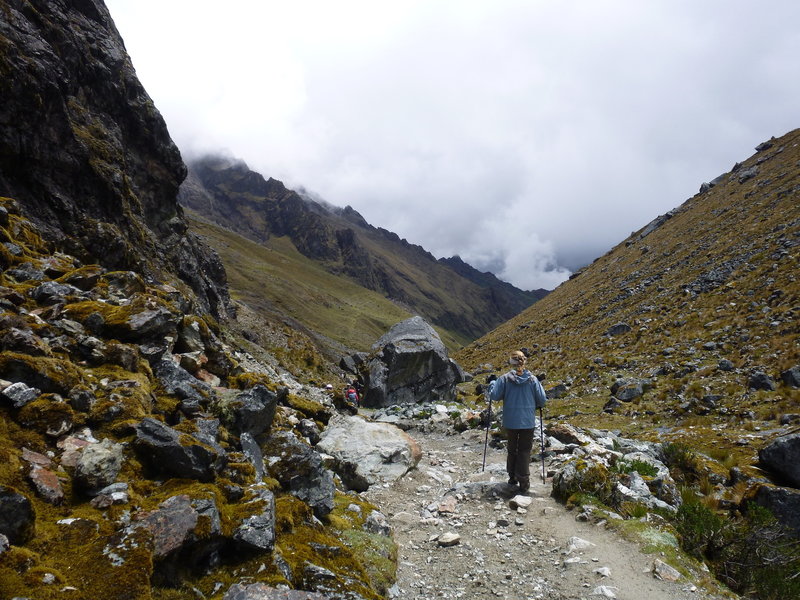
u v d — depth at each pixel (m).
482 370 63.06
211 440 6.86
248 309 63.88
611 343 46.41
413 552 8.32
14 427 5.44
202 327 11.15
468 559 7.95
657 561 7.38
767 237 53.22
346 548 6.66
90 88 28.95
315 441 12.84
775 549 8.48
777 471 13.74
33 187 18.53
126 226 25.91
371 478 11.86
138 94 34.69
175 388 8.13
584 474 10.06
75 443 5.73
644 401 29.03
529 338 74.88
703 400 26.05
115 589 4.06
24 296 8.62
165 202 36.81
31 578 3.85
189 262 38.28
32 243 12.55
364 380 30.02
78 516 4.87
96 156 24.58
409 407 23.97
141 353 8.45
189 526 5.04
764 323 33.88
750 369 28.09
